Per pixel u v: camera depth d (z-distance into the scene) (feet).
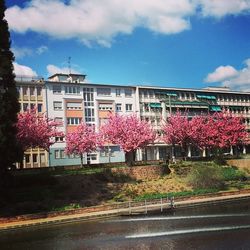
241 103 407.23
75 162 299.79
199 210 148.66
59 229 122.72
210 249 86.22
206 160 269.23
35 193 169.07
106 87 325.01
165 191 194.59
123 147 239.91
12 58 156.87
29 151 284.20
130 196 183.01
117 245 94.79
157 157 340.18
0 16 153.89
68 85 305.32
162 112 344.90
